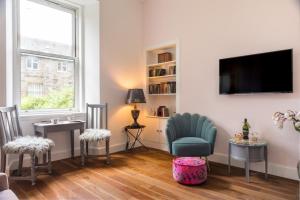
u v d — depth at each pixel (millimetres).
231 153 2918
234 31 3332
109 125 4141
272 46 2975
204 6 3678
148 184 2662
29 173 3008
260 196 2348
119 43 4320
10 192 1420
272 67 2908
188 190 2498
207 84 3650
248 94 3184
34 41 3592
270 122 2990
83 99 4141
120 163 3484
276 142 2947
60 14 3928
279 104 2908
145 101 4309
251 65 3096
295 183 2686
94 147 4023
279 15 2914
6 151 2584
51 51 3801
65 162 3533
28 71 3508
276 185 2627
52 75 3807
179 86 4031
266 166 2824
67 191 2469
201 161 2816
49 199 2283
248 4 3188
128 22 4473
